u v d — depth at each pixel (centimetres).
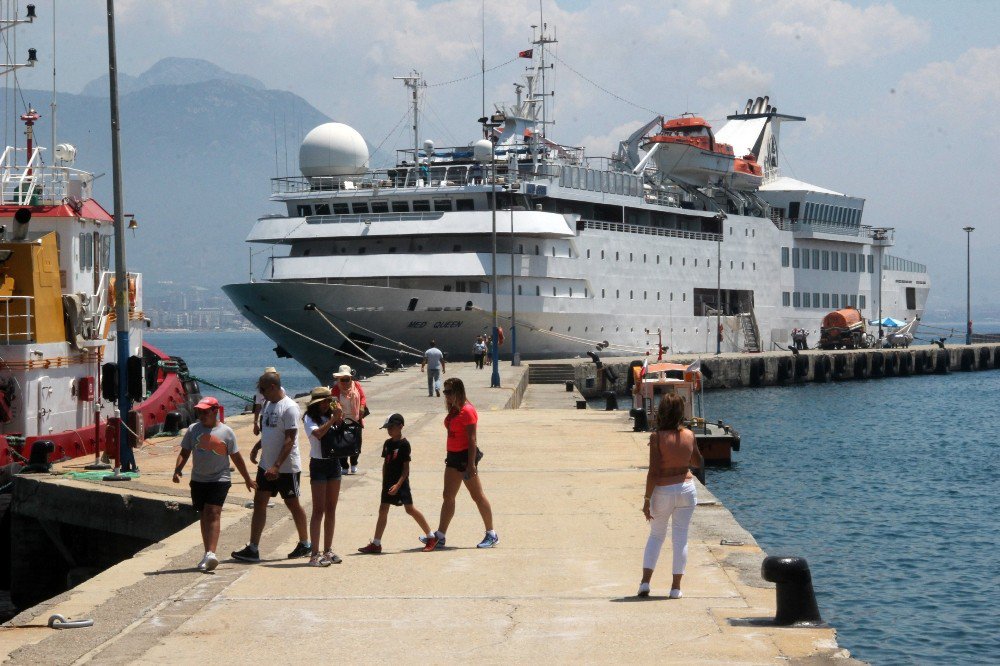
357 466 2278
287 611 1170
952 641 1873
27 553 2227
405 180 6762
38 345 2684
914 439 5078
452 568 1378
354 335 6022
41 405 2708
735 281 8944
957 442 4959
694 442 1229
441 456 2462
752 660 986
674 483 1215
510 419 3400
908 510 3136
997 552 2564
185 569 1366
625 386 7081
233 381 11025
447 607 1187
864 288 11294
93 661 990
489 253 6331
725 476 3784
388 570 1369
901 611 2056
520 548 1502
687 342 8294
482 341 5897
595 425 3209
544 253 6806
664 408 1225
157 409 3425
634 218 8019
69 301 2856
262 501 1416
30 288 2673
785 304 9819
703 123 8906
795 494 3412
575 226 6988
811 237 10094
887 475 3856
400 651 1025
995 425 5766
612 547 1506
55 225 2944
